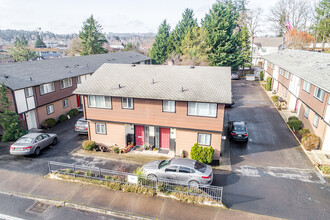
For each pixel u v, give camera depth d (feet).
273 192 50.14
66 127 92.43
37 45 437.58
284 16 244.22
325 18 184.24
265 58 159.53
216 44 176.04
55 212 44.47
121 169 60.49
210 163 62.95
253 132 83.35
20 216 43.24
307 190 50.80
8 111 76.23
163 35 237.04
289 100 107.45
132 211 44.06
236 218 42.06
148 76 74.59
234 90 146.61
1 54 205.77
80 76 114.42
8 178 56.13
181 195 47.01
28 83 83.97
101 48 226.58
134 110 68.49
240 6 258.78
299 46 195.42
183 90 64.90
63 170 57.57
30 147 65.87
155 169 53.01
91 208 45.06
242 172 58.54
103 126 73.31
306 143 68.74
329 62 85.76
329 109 62.80
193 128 64.39
